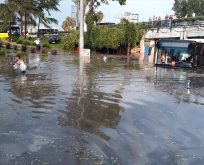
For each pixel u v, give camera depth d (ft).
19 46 170.71
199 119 40.14
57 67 94.07
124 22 164.55
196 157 28.68
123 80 71.05
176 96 53.88
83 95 53.01
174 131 35.40
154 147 30.73
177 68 92.63
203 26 131.34
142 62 120.26
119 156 28.50
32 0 251.19
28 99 49.11
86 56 138.72
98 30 171.01
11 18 233.35
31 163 27.04
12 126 35.91
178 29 139.54
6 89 56.85
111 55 158.10
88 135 33.50
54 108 43.86
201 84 67.46
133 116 40.88
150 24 164.66
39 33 279.90
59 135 33.37
